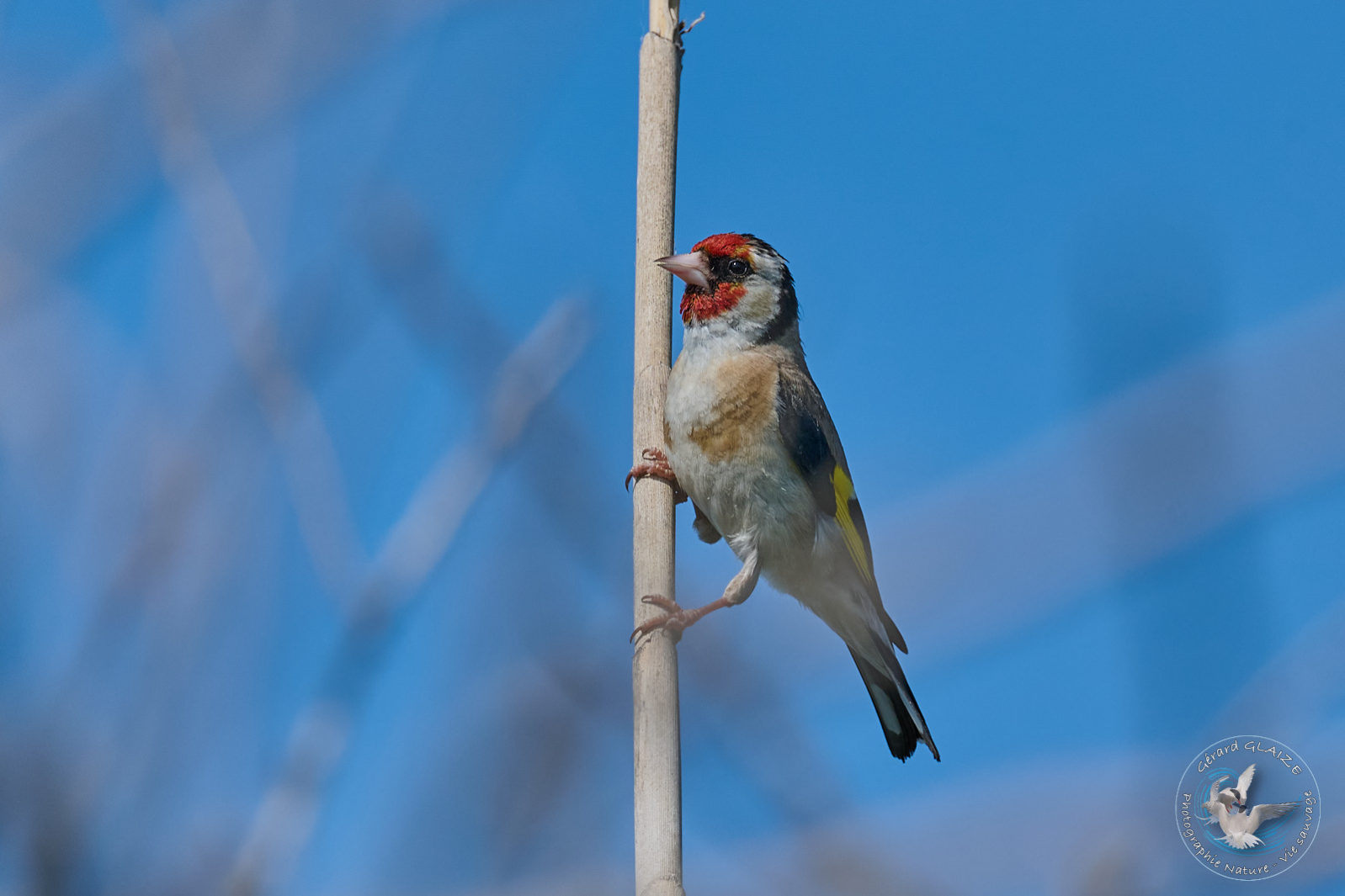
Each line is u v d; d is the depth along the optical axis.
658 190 9.43
